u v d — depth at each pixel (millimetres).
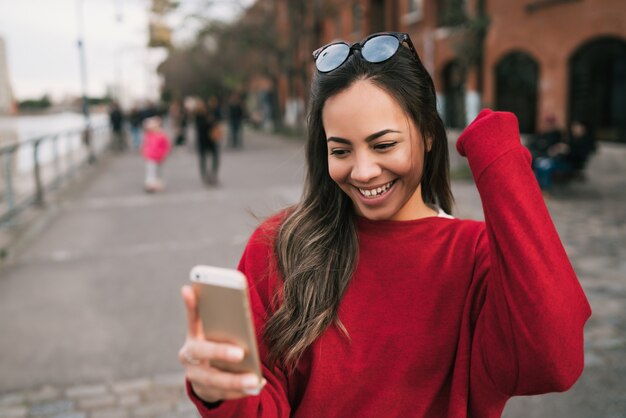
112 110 23422
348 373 1135
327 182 1247
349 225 1204
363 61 1102
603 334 3938
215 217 8453
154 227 7918
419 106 1116
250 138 29812
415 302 1145
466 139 1008
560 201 8656
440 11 21781
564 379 940
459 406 1106
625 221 7238
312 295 1151
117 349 4062
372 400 1130
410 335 1134
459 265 1150
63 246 7004
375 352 1134
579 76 16234
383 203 1142
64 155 13211
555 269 934
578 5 15719
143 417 3219
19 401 3398
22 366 3834
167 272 5812
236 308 867
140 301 5000
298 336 1137
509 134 995
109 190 11734
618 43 14984
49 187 11312
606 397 3189
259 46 25703
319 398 1139
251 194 10492
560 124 16703
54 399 3412
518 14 17875
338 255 1184
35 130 11625
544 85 17203
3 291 5363
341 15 29594
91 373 3723
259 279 1229
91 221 8484
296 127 31969
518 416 3062
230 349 866
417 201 1243
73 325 4504
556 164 9195
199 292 895
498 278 972
